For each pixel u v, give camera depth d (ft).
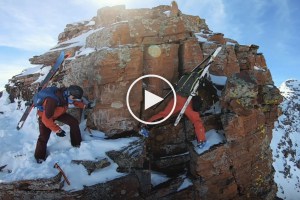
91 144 18.37
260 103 25.79
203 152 19.92
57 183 15.78
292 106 226.99
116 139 19.66
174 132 21.91
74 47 26.35
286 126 207.21
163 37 22.71
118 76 20.56
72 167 16.92
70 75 23.62
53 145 19.27
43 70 27.45
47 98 17.57
